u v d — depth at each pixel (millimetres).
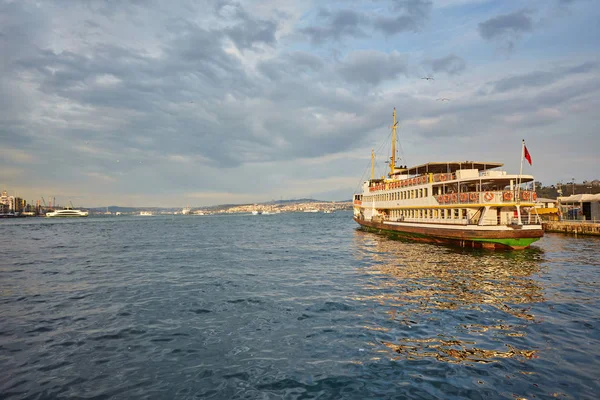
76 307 18391
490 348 12711
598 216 60406
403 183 52156
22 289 22578
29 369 11359
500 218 38719
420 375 10805
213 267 30891
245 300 19547
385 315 16531
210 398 9695
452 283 23141
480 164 44219
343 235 69312
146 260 35625
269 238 64750
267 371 11195
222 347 13094
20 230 97562
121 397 9734
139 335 14336
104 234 79062
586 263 30625
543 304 18203
